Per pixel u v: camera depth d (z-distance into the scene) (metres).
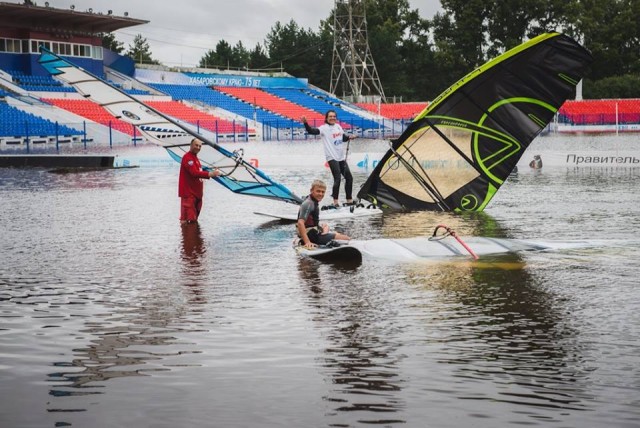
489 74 12.45
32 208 14.33
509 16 92.38
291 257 8.98
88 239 10.50
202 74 65.50
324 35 94.88
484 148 12.95
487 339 5.54
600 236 10.12
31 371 4.98
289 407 4.31
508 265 8.29
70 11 49.81
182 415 4.22
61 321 6.20
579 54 12.10
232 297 6.96
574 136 51.53
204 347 5.45
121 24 54.31
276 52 93.44
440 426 4.02
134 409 4.32
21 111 41.53
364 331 5.79
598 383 4.60
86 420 4.17
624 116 67.50
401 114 70.00
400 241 9.68
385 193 13.65
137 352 5.35
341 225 11.62
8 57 49.91
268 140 52.59
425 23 98.69
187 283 7.58
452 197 13.27
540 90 12.48
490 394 4.46
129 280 7.75
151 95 54.56
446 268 8.20
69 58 52.78
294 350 5.34
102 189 18.22
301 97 68.75
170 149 13.23
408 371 4.88
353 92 75.12
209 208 14.17
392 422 4.08
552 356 5.13
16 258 9.05
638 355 5.11
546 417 4.11
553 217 12.12
